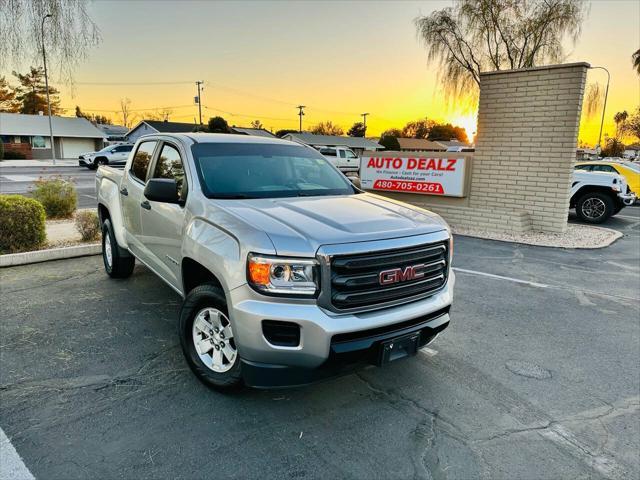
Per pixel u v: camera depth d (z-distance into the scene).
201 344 3.22
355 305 2.70
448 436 2.82
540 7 24.31
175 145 4.10
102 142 51.19
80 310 4.61
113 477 2.35
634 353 4.13
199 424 2.83
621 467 2.61
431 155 10.80
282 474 2.43
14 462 2.43
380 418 2.98
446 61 26.33
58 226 9.12
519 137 9.79
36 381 3.25
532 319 4.90
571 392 3.41
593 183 12.66
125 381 3.30
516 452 2.70
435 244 3.08
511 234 9.71
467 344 4.21
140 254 4.62
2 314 4.46
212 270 2.89
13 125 45.16
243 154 4.03
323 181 4.13
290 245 2.61
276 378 2.68
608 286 6.20
